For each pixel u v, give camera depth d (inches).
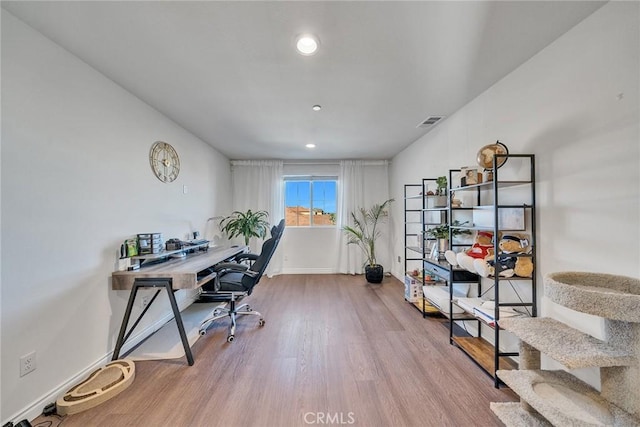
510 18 58.1
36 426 58.3
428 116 115.7
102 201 80.9
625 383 46.8
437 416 60.7
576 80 61.3
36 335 61.5
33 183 61.2
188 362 82.0
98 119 79.4
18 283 58.1
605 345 50.1
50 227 65.0
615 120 54.0
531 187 72.9
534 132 72.7
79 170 73.0
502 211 81.5
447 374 76.4
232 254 130.8
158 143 109.3
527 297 75.9
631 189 51.7
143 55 71.2
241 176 202.7
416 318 117.8
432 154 133.2
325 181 210.4
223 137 144.9
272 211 201.3
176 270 87.1
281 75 81.5
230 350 90.9
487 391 69.1
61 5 53.8
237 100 98.7
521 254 72.3
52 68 65.5
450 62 75.1
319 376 75.9
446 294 108.7
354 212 203.2
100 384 68.6
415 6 54.5
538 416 55.2
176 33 62.6
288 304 136.6
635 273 51.2
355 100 99.3
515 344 80.9
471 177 87.3
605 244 56.1
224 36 63.7
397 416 60.8
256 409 63.4
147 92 92.4
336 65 76.2
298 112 110.2
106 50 69.1
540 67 70.5
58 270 66.9
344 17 57.4
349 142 156.0
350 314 122.8
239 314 117.9
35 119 61.7
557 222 66.6
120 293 87.7
